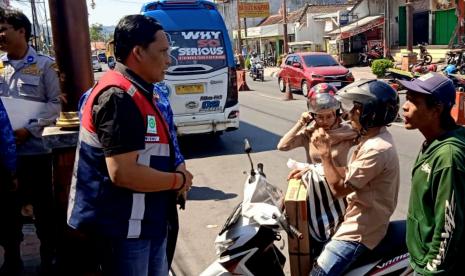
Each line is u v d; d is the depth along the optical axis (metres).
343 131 3.27
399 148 8.09
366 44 30.80
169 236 2.74
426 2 27.31
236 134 10.49
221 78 8.70
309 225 2.86
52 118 3.82
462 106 9.73
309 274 2.79
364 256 2.72
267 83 24.34
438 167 1.99
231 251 2.73
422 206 2.10
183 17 8.57
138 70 2.35
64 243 3.48
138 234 2.40
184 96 8.56
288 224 2.58
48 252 3.91
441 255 1.98
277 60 38.78
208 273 2.80
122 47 2.33
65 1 3.30
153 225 2.45
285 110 13.77
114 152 2.20
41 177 3.90
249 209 2.69
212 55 8.63
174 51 8.45
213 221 5.29
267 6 42.44
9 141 3.34
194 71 8.55
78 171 2.40
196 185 6.73
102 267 2.54
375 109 2.51
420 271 2.13
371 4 31.72
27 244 4.53
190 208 5.74
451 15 26.03
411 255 2.21
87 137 2.32
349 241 2.67
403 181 6.26
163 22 8.45
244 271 2.75
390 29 29.81
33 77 3.79
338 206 2.87
